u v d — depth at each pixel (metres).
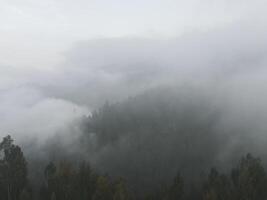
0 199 89.94
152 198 96.00
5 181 92.06
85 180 93.62
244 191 87.31
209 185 94.19
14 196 90.38
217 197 86.44
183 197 99.31
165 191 94.62
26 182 94.94
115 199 83.69
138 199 106.00
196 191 103.69
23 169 95.25
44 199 91.56
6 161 93.19
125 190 86.81
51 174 98.44
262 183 90.88
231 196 86.88
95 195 86.19
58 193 89.06
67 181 91.69
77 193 88.00
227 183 93.25
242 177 92.38
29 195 87.75
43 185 96.81
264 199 89.38
